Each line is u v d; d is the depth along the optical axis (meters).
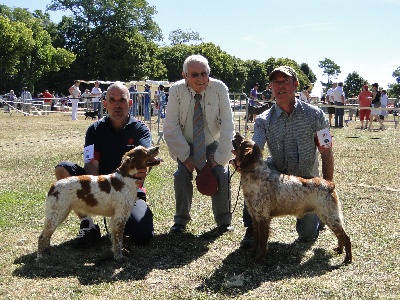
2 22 49.53
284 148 5.33
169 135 5.86
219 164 5.84
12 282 4.34
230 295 4.03
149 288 4.22
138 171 4.90
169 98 5.86
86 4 62.03
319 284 4.21
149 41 64.19
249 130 18.14
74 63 60.56
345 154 12.41
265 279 4.39
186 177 5.89
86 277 4.48
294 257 4.98
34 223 6.21
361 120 20.69
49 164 10.77
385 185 8.46
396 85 84.25
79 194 4.82
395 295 3.96
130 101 5.66
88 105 30.98
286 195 4.72
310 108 5.25
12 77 55.44
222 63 72.81
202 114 5.83
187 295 4.05
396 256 4.90
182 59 70.25
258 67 84.38
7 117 29.44
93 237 5.38
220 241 5.56
